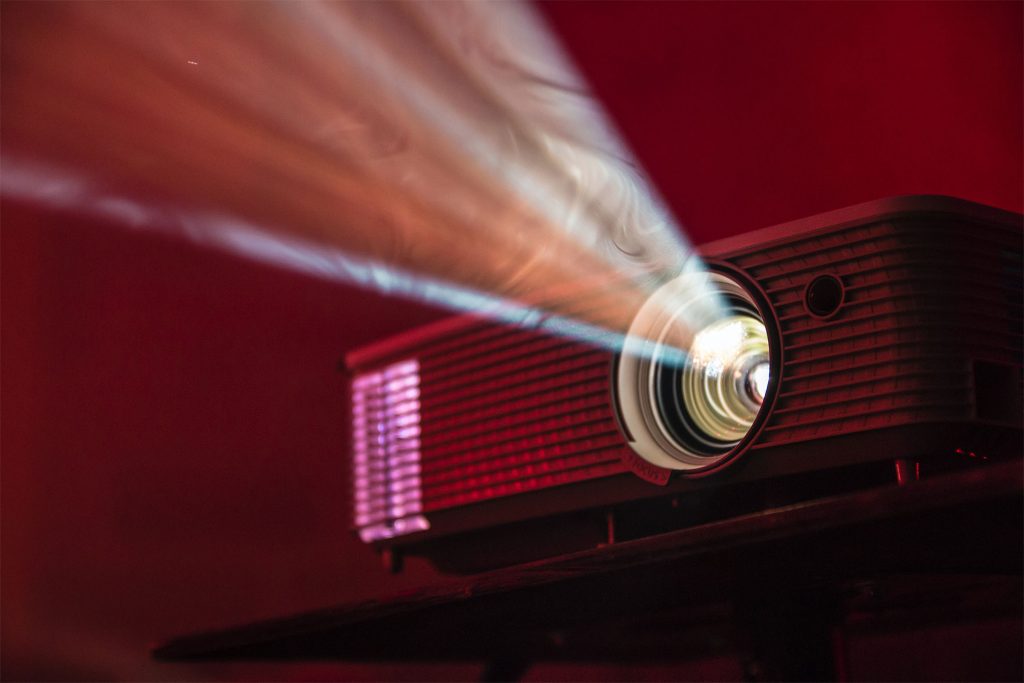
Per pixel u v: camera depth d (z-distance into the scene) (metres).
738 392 0.78
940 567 0.74
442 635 0.88
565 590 0.77
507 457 0.82
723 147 1.13
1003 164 1.04
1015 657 1.00
